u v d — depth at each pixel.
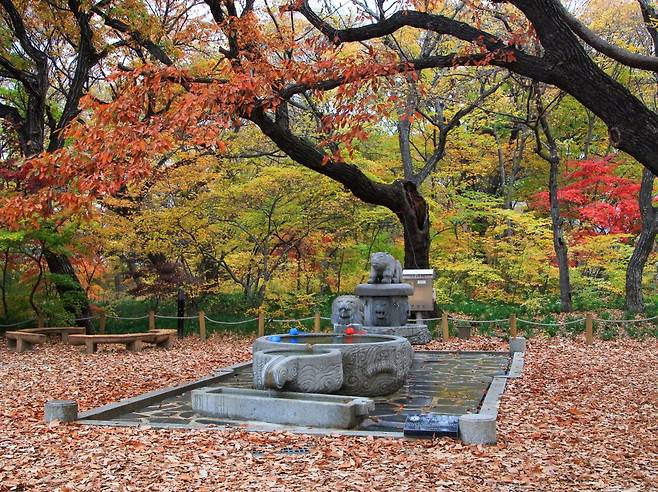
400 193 19.52
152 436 8.23
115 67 19.95
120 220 19.70
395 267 17.38
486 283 25.48
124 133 10.38
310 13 12.30
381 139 24.89
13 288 21.94
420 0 13.59
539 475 6.62
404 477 6.52
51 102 26.12
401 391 11.99
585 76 9.36
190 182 19.75
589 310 22.52
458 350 17.38
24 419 9.45
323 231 22.27
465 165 24.48
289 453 7.46
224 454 7.38
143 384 12.58
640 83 24.22
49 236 18.42
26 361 15.66
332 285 25.45
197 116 10.84
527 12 9.43
